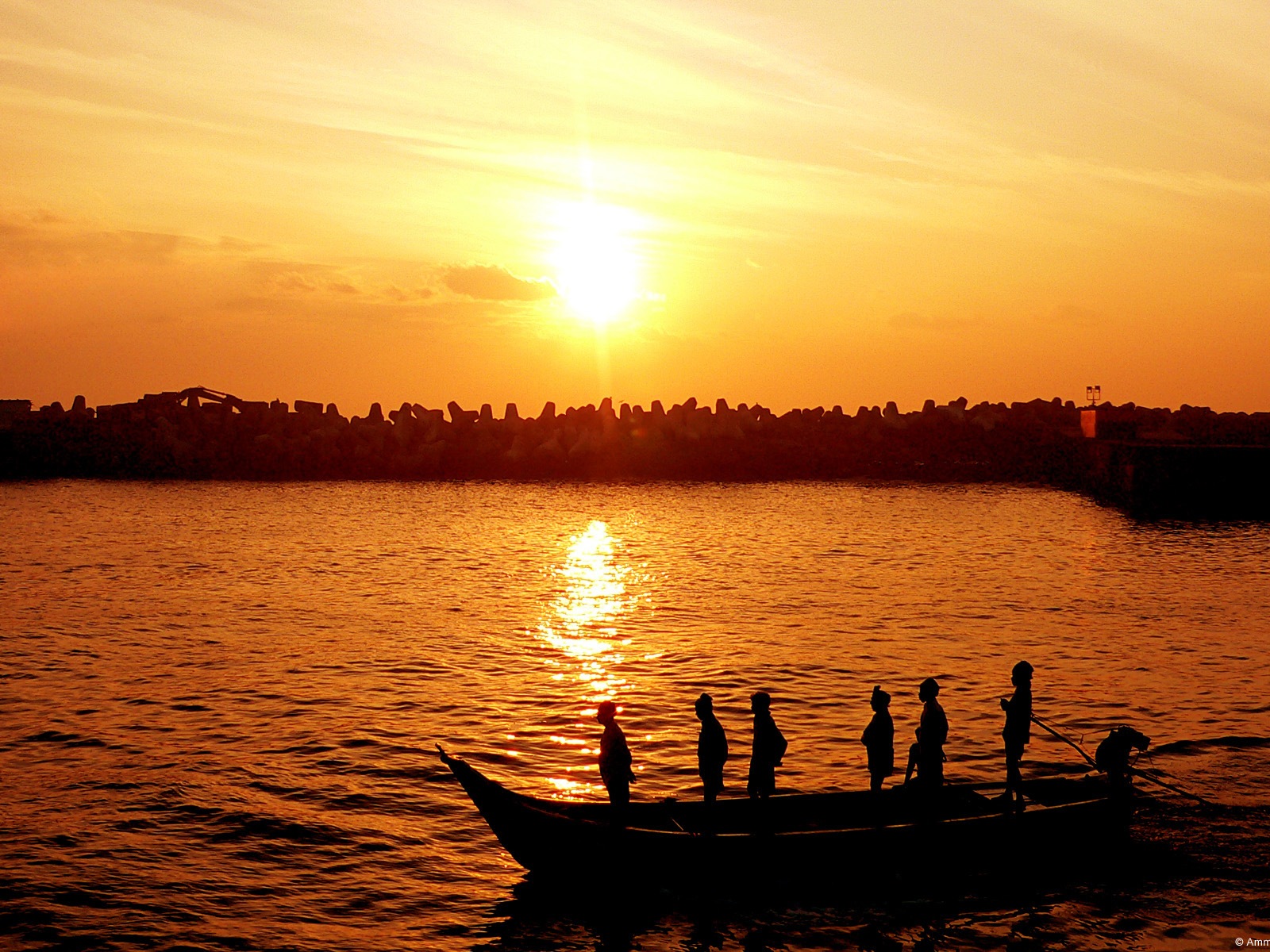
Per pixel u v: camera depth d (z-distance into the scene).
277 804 18.11
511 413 108.62
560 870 14.96
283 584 42.75
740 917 14.29
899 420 109.88
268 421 106.62
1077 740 21.11
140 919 14.19
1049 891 14.83
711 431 105.88
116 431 104.38
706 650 29.89
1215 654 29.11
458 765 15.23
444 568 47.28
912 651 29.72
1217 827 16.73
